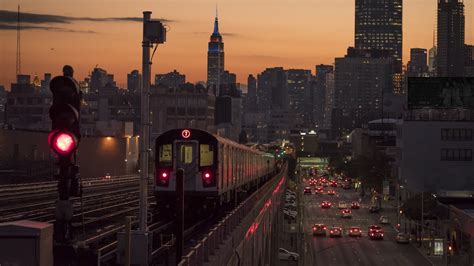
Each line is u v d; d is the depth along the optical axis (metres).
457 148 133.25
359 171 198.25
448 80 135.75
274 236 78.19
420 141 134.12
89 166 119.12
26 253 12.62
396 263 92.00
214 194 40.44
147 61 21.05
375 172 173.50
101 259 22.75
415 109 137.00
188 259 16.34
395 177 159.50
